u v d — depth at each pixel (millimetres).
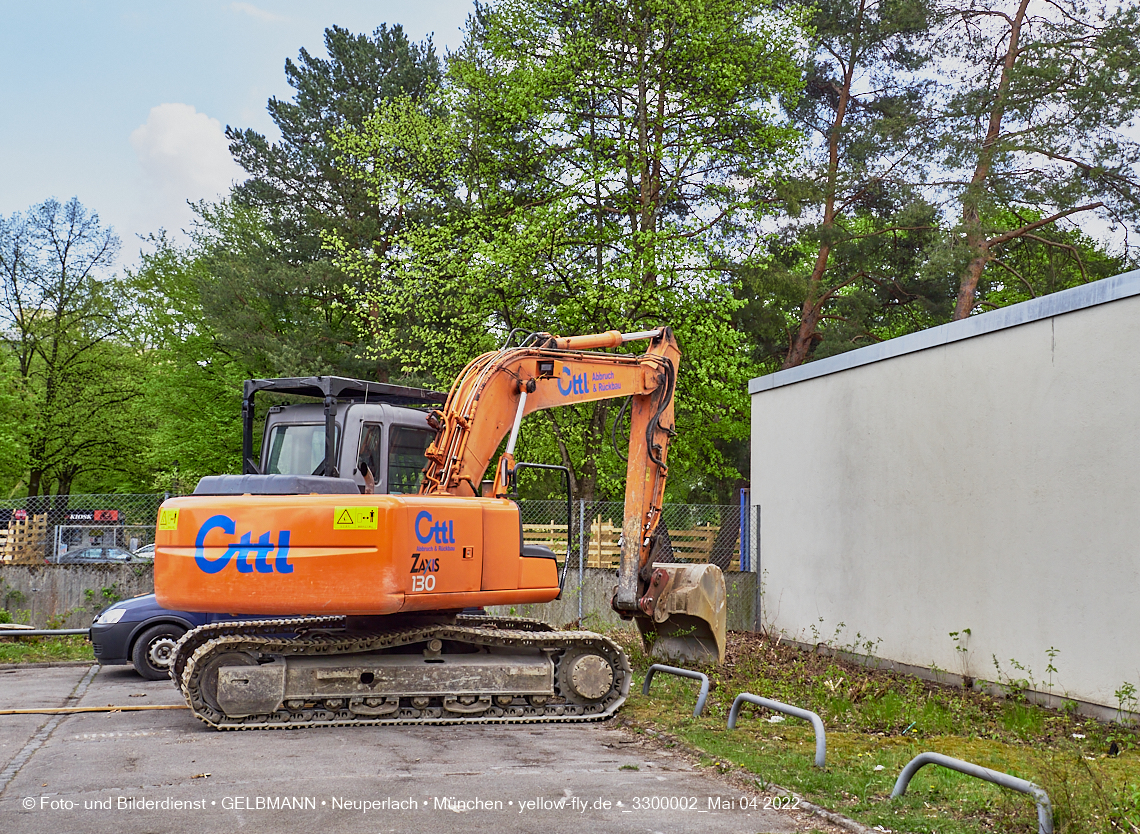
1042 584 9883
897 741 7812
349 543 7926
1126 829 5242
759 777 6293
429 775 6398
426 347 22234
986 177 22578
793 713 7016
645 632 11195
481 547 8602
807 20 23047
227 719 8070
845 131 25703
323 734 7891
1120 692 8742
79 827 5188
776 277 23484
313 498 8047
